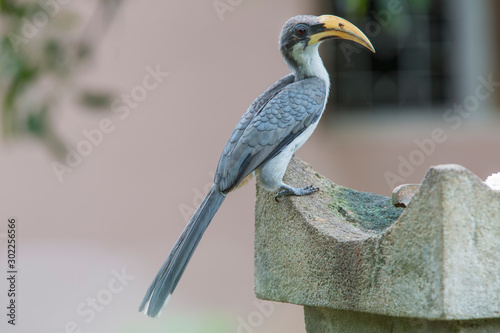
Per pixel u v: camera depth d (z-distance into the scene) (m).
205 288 13.38
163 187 13.54
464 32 14.04
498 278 4.45
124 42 13.05
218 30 13.41
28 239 13.32
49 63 5.64
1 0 5.60
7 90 5.60
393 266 4.77
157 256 13.42
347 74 14.17
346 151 14.02
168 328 9.03
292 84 7.01
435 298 4.43
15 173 13.35
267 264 6.12
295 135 6.74
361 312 5.47
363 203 6.27
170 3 13.24
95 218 13.46
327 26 7.05
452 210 4.41
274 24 13.40
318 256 5.52
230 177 6.57
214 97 13.48
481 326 4.67
